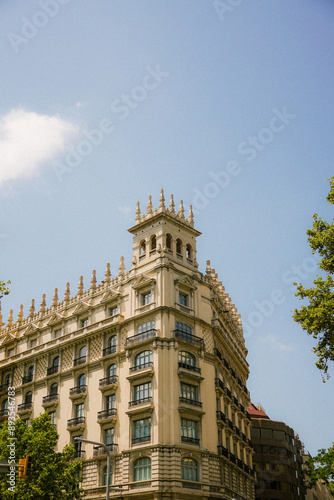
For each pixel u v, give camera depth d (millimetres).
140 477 52531
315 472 40031
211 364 61156
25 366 72938
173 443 52062
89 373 63094
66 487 50469
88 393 62062
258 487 92188
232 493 59625
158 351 55594
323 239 42531
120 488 48375
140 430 54688
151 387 55000
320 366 41000
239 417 72375
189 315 59812
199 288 64062
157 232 62781
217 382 60844
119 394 58281
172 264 60844
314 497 119438
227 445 62062
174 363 55719
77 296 70562
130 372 57250
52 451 51094
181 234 64938
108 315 64500
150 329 57969
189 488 51531
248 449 74375
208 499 53344
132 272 63281
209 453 55656
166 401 53875
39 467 49125
